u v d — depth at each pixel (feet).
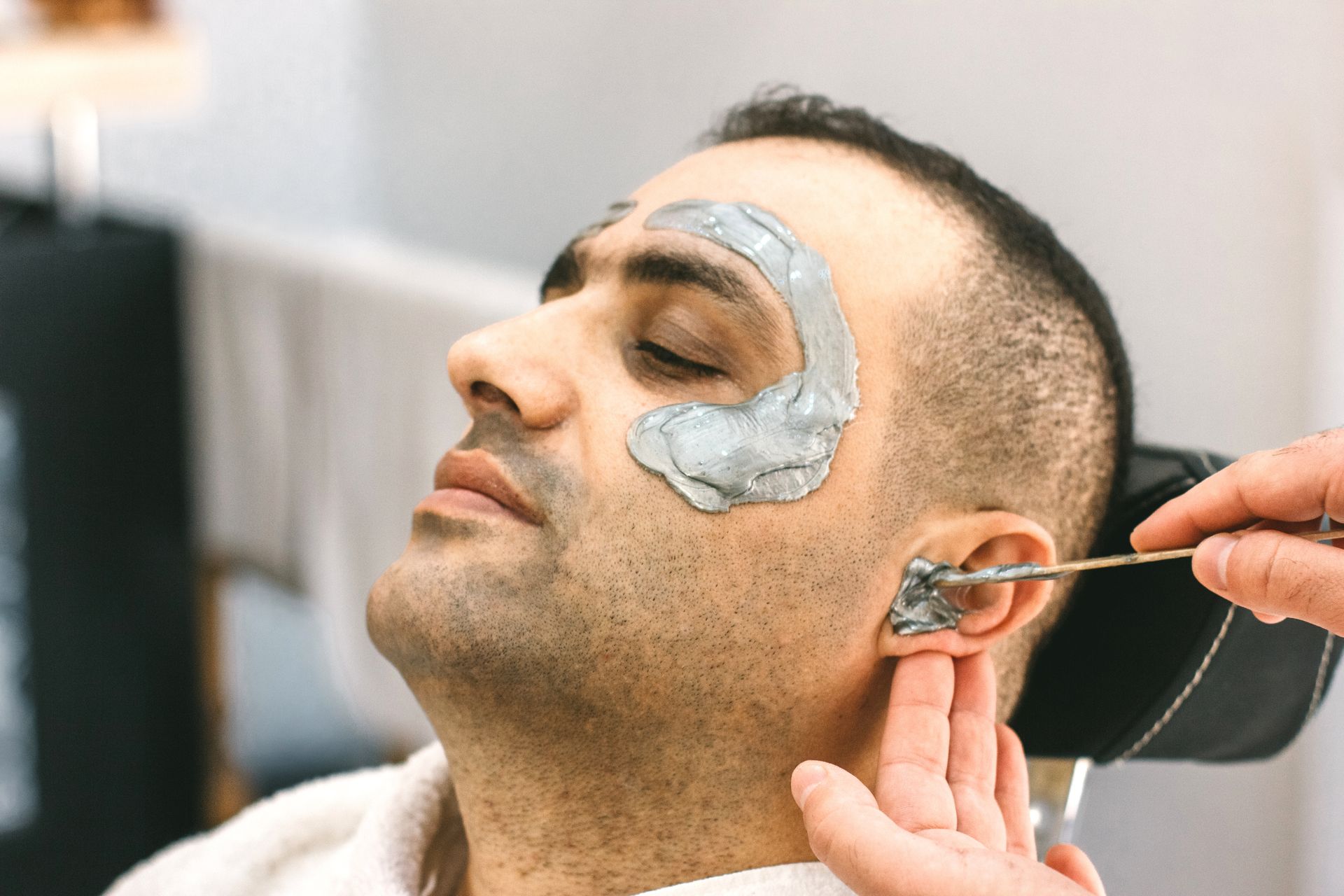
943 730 2.40
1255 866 4.54
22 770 6.20
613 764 2.44
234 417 6.15
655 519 2.39
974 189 2.75
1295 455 2.18
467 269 5.73
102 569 6.26
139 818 6.59
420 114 7.61
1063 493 2.68
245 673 6.93
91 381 6.04
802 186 2.62
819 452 2.43
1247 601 2.16
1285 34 4.08
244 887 3.21
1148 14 4.39
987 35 4.81
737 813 2.48
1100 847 4.47
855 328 2.50
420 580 2.39
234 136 7.80
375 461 5.53
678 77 6.02
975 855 2.00
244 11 7.64
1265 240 4.21
